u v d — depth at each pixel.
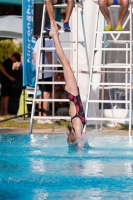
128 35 16.09
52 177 6.94
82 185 6.44
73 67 15.70
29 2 16.80
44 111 15.21
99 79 16.06
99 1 13.31
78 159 8.78
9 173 7.33
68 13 13.55
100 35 15.81
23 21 16.83
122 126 16.08
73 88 10.16
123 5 13.16
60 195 5.84
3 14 30.86
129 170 7.61
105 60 16.14
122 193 5.95
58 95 21.70
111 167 7.89
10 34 20.70
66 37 19.86
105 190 6.11
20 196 5.79
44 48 13.98
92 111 16.14
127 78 16.16
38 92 17.05
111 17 15.86
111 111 16.42
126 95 15.87
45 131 14.41
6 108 22.23
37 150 10.02
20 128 15.53
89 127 15.58
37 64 13.93
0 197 5.75
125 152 9.73
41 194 5.91
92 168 7.80
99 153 9.56
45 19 14.95
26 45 16.91
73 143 9.97
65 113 20.42
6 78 22.14
